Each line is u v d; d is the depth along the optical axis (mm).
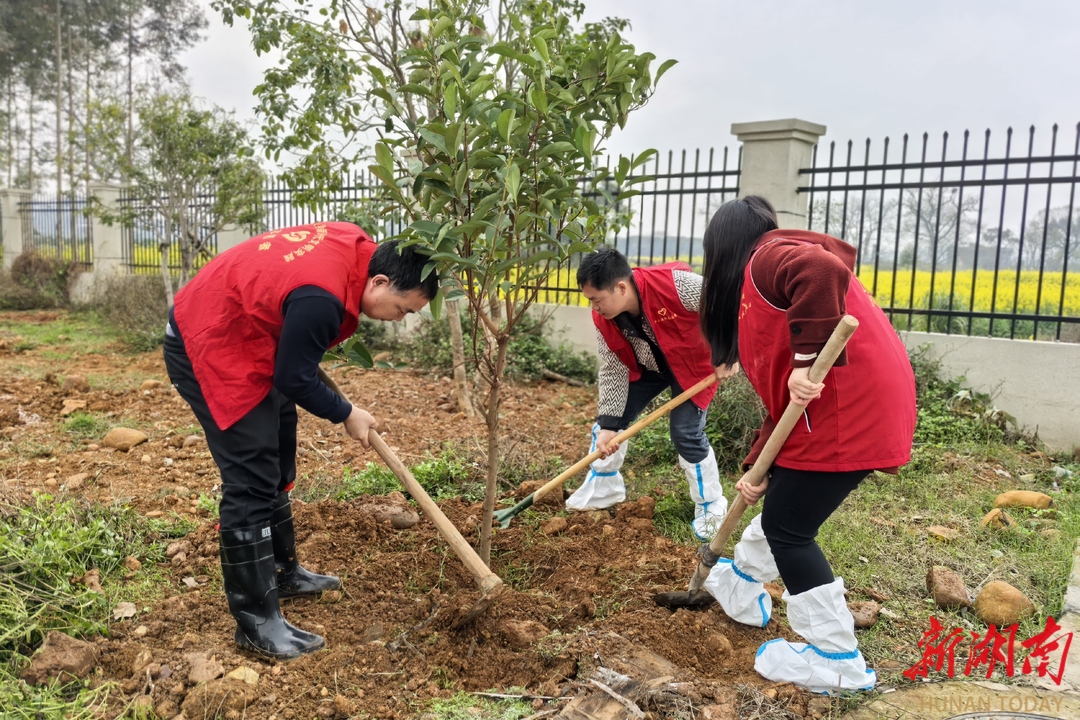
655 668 2574
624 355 3824
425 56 2719
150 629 2771
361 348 2789
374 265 2543
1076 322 5645
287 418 2893
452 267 2656
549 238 2727
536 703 2400
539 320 8602
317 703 2400
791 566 2457
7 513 3172
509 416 6367
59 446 5219
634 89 2773
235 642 2693
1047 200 5719
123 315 11086
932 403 5887
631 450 4992
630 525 3883
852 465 2232
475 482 4457
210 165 10117
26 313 13875
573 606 3033
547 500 4148
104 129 10445
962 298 8938
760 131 7004
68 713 2260
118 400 6574
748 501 2477
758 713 2369
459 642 2803
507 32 5719
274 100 6020
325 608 3023
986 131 5902
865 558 3564
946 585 3168
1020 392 5809
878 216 6504
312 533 3572
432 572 3301
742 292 2389
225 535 2580
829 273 2074
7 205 17562
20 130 30875
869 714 2406
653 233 7883
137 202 13258
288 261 2441
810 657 2521
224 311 2455
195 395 2604
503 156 2650
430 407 6637
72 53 28578
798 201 7086
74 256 15359
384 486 4312
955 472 4832
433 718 2330
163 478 4582
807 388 2111
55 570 2887
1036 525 3986
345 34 5621
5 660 2498
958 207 6105
